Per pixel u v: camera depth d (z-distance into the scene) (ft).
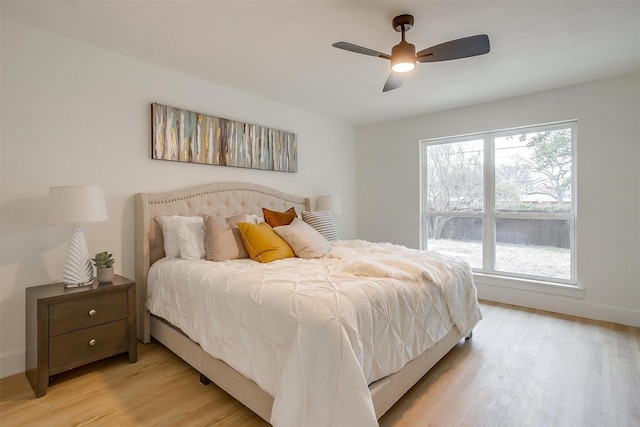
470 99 11.94
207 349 5.95
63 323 6.33
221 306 5.75
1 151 6.73
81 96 7.76
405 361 5.53
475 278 12.61
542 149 11.54
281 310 4.72
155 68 9.04
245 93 11.30
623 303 9.81
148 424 5.24
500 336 8.84
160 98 9.14
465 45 6.12
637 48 8.04
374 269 6.17
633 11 6.46
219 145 10.38
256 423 5.26
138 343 8.38
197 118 9.82
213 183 10.23
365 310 4.87
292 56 8.47
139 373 6.84
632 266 9.68
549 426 5.21
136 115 8.69
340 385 4.10
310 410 4.14
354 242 10.18
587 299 10.36
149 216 8.59
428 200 14.35
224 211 10.37
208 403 5.79
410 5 6.23
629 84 9.63
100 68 8.05
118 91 8.36
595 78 9.97
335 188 15.12
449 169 13.71
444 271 7.45
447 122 13.29
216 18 6.71
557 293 10.85
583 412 5.56
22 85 6.95
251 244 8.20
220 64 8.98
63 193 6.49
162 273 7.73
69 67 7.57
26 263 7.03
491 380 6.57
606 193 10.05
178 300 7.02
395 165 14.88
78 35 7.42
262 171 11.96
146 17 6.67
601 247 10.16
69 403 5.81
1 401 5.86
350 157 15.94
